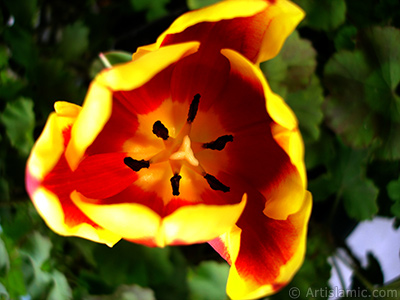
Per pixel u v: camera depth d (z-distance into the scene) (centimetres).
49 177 18
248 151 22
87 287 28
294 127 17
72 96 29
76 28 30
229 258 20
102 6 33
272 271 19
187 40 20
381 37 27
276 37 19
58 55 30
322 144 28
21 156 29
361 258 31
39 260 28
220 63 21
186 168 23
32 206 28
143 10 32
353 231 37
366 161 28
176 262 27
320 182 29
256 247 20
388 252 39
